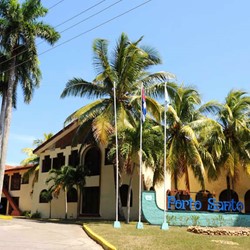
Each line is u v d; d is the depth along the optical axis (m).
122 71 26.69
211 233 17.64
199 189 31.83
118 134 23.70
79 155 33.12
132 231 17.56
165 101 21.59
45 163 38.00
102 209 30.67
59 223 24.69
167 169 26.42
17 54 29.75
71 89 27.73
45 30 29.41
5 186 46.78
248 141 28.88
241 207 26.98
